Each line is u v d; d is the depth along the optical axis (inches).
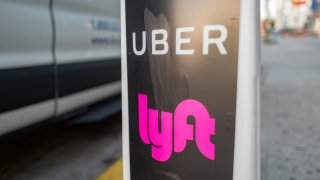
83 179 97.3
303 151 109.1
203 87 44.8
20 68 85.0
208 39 43.2
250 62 40.8
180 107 47.5
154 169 52.4
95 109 121.6
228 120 43.3
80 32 109.1
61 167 105.3
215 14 42.2
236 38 41.1
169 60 47.5
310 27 861.2
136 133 54.1
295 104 169.6
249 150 42.3
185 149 48.2
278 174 93.6
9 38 82.1
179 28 45.6
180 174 49.4
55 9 98.3
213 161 45.6
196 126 46.4
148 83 50.7
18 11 84.8
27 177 98.0
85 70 111.7
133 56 52.1
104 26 124.0
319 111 154.4
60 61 99.8
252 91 41.3
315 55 421.4
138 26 50.4
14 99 83.6
